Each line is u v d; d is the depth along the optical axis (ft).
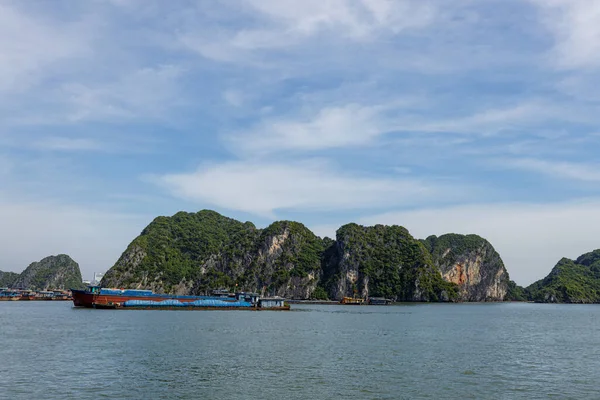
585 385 198.70
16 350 267.39
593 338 381.40
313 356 259.19
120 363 229.66
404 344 319.06
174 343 300.61
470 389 189.47
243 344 302.25
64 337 326.44
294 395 175.73
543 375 217.97
